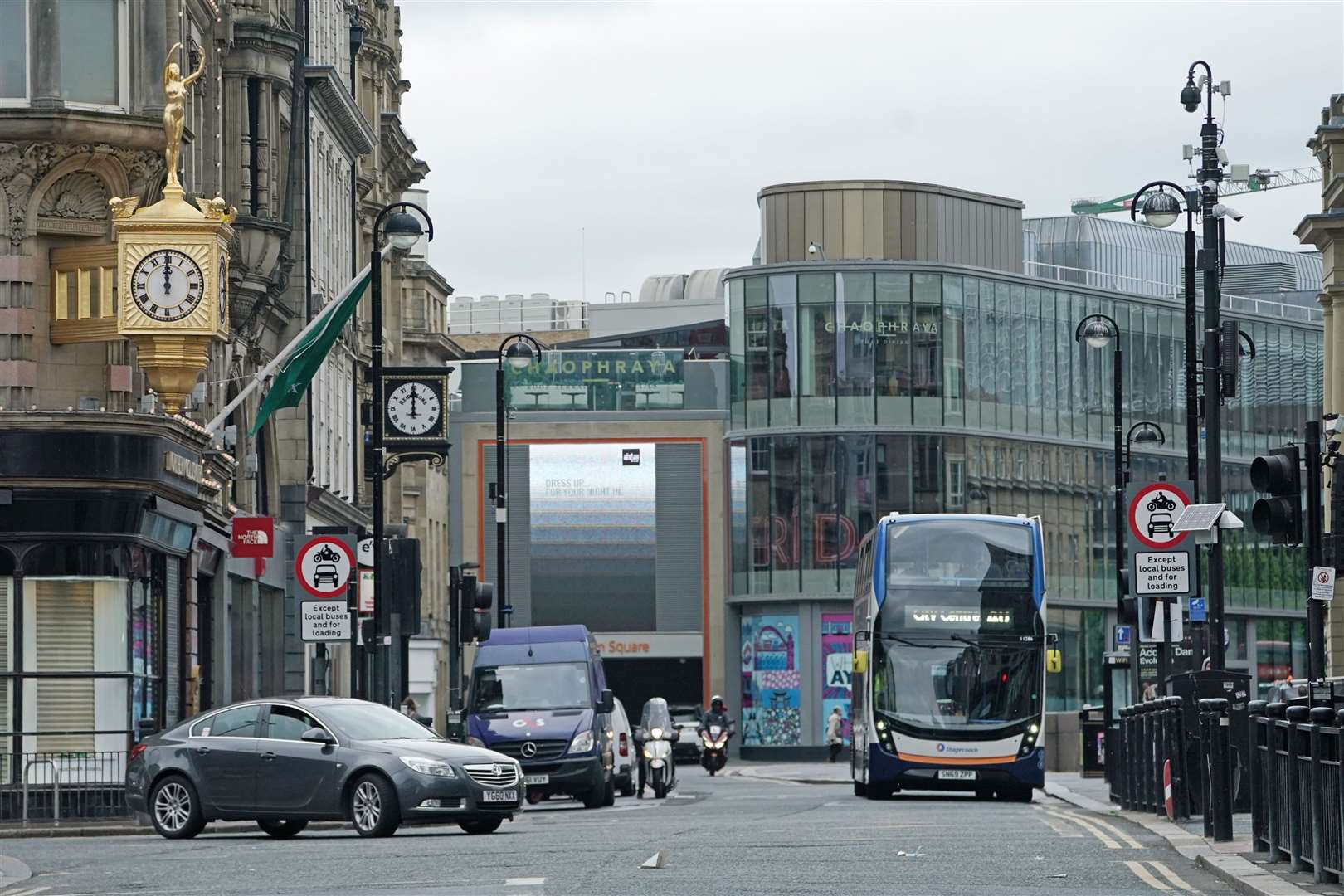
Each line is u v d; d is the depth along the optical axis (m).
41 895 28.72
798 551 135.62
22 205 56.50
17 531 54.97
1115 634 80.06
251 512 75.81
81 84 57.06
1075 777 86.69
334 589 57.19
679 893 26.30
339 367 95.31
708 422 143.25
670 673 142.88
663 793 70.12
